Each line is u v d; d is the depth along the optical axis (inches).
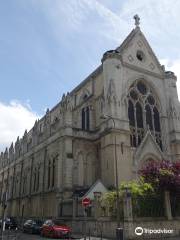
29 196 2282.2
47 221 1421.0
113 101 1887.3
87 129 2112.5
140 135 1996.8
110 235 1214.3
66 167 1740.9
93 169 1899.6
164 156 1964.8
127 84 2037.4
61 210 1663.4
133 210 1203.9
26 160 2571.4
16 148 2945.4
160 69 2284.7
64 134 1830.7
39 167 2212.1
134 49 2198.6
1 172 3348.9
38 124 2800.2
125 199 1191.6
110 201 1273.4
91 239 1170.6
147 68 2208.4
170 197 1358.3
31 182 2311.8
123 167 1753.2
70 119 1893.5
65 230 1278.3
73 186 1738.4
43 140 2188.7
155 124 2128.4
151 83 2188.7
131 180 1753.2
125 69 2074.3
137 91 2094.0
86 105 2237.9
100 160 1889.8
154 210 1268.5
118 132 1813.5
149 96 2166.6
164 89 2253.9
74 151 1844.2
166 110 2194.9
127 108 1961.1
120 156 1768.0
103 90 2025.1
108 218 1264.8
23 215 2373.3
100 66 2201.0
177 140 2069.4
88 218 1384.1
